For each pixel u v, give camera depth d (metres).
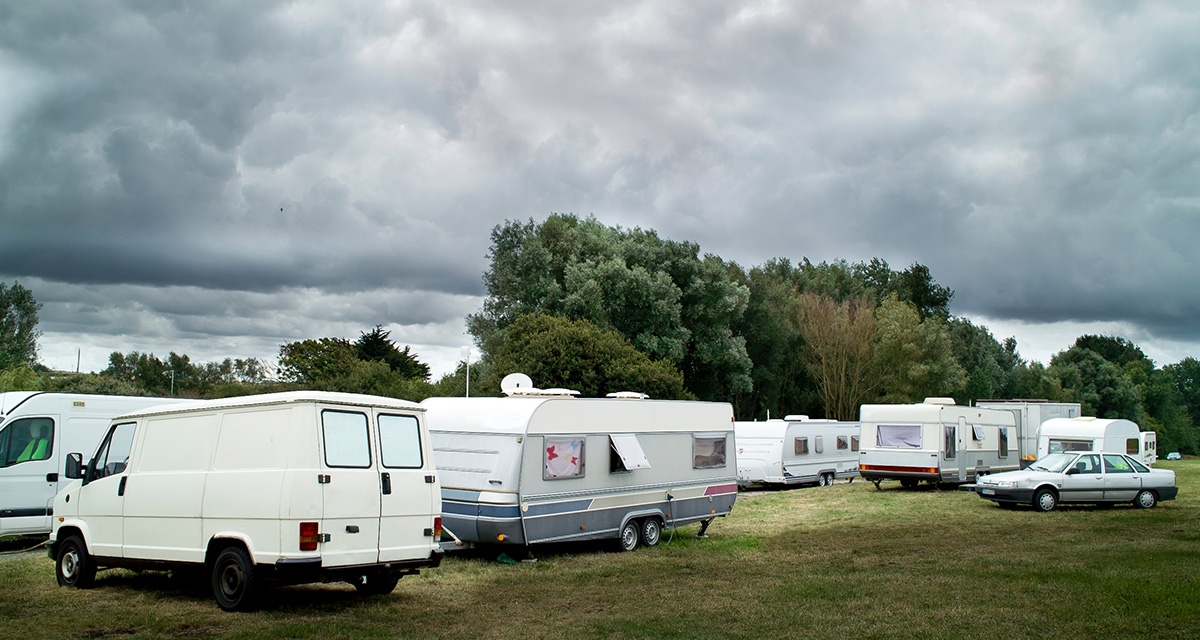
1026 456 32.97
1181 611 9.20
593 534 14.32
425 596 10.47
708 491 17.00
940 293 79.25
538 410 13.55
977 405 33.84
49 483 14.37
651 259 44.16
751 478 29.52
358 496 9.10
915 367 52.00
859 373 54.22
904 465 27.83
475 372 41.59
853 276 79.50
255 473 8.95
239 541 9.01
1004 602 9.79
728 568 12.88
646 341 40.94
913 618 8.98
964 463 28.44
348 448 9.17
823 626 8.63
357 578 9.12
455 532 13.58
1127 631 8.35
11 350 45.84
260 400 9.20
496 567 12.93
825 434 31.91
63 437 14.63
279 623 8.52
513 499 13.05
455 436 13.97
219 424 9.51
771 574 12.20
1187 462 63.31
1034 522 19.02
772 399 54.78
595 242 43.38
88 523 10.49
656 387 32.41
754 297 53.78
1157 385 87.88
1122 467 22.28
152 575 11.43
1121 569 12.12
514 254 44.22
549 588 11.11
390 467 9.53
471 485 13.45
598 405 14.67
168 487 9.70
